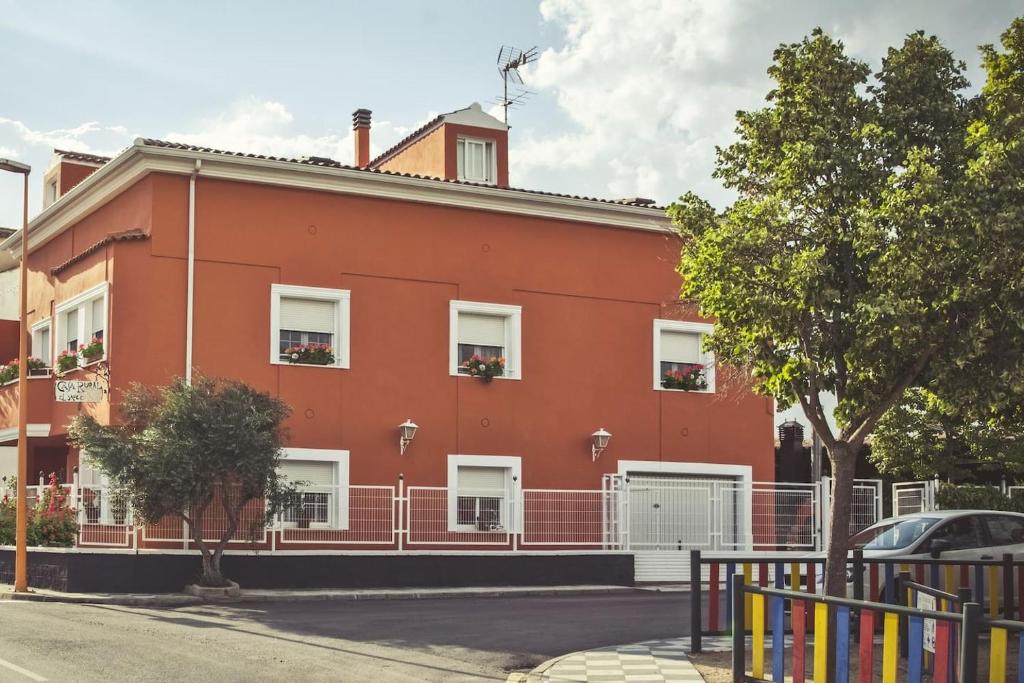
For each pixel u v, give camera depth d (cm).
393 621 1711
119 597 1989
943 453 3197
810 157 1375
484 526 2492
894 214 1284
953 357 1296
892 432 3198
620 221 2775
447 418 2566
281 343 2456
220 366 2377
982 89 1838
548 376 2678
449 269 2605
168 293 2355
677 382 2808
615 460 2720
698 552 1384
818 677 1033
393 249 2556
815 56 1444
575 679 1205
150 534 2131
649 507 2620
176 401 2036
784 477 3675
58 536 2233
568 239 2738
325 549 2302
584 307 2736
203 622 1655
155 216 2361
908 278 1269
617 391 2744
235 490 2098
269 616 1762
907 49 1441
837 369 1413
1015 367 1283
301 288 2458
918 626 949
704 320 2855
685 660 1330
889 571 1450
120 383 2305
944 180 1353
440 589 2280
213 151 2394
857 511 2734
